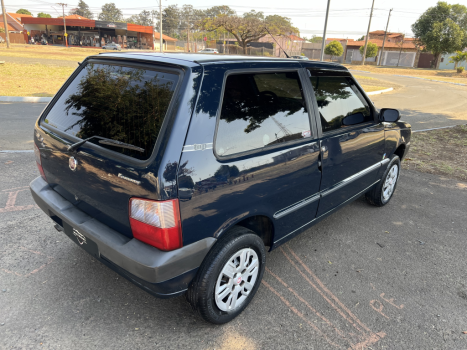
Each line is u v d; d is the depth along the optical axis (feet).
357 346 7.67
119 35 215.51
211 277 7.14
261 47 128.77
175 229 6.31
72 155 7.64
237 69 7.38
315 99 9.47
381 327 8.27
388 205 15.43
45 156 8.71
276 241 9.09
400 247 11.96
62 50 145.89
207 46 151.84
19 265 9.73
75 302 8.48
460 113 45.70
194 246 6.69
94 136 7.30
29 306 8.26
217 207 6.87
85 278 9.36
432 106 51.44
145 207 6.24
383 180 14.12
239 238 7.48
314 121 9.31
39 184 9.27
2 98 37.45
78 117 8.14
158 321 8.05
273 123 8.09
